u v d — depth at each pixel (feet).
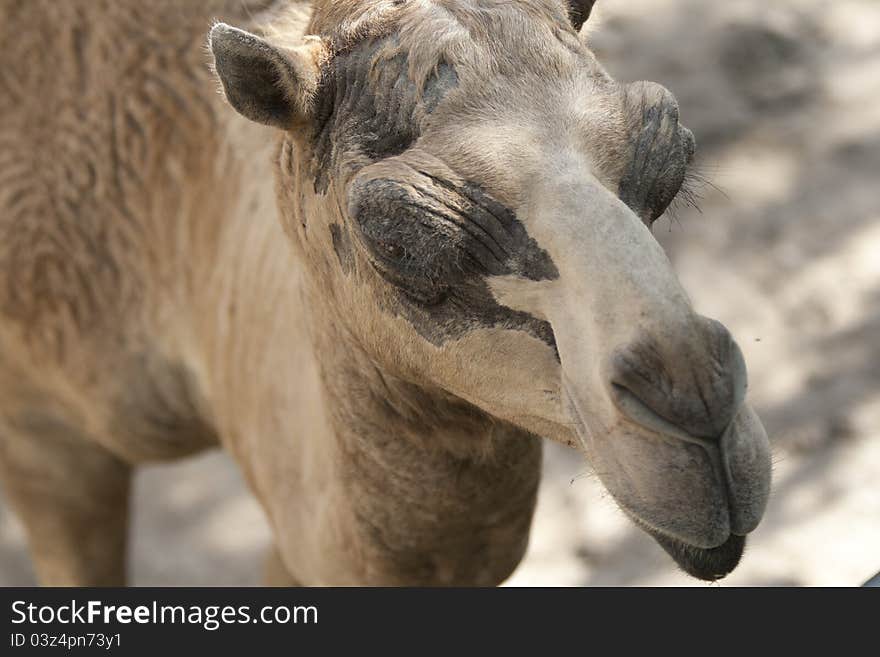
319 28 19.33
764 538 34.50
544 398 16.96
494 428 20.24
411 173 17.13
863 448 36.35
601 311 15.35
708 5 50.14
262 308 24.71
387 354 19.04
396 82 17.80
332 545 22.99
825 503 35.12
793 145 45.09
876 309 39.93
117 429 29.91
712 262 41.83
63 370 29.55
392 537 21.75
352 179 17.98
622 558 35.63
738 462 15.42
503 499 21.36
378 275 18.11
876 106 46.14
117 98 27.40
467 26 17.63
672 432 15.12
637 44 48.67
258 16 24.68
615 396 15.24
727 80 47.44
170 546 39.93
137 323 28.50
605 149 16.98
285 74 18.49
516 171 16.65
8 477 32.32
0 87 28.78
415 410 20.13
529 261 16.48
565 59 17.54
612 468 15.69
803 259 41.60
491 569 22.50
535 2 18.01
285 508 24.89
